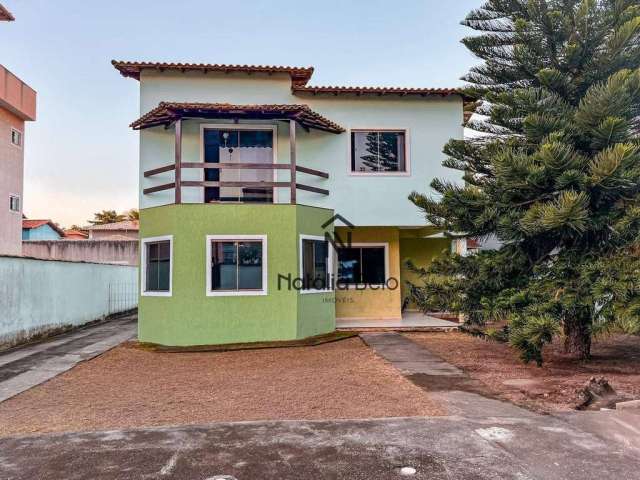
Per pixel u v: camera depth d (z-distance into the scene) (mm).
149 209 12375
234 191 13102
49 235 34625
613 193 7941
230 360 9914
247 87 13430
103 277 18328
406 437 5172
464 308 9031
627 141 7934
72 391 7633
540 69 9391
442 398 6750
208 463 4566
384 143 13914
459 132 13953
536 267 8641
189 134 12914
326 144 13617
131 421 6031
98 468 4492
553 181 8031
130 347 11562
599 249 8352
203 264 11594
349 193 13641
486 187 9195
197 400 6984
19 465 4598
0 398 7227
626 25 8023
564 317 8320
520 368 8703
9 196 22922
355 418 5926
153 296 12070
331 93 13492
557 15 8789
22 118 23859
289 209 11992
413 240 16688
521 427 5453
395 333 12992
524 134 9203
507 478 4176
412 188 13797
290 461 4586
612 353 10172
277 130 13289
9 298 11703
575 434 5219
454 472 4297
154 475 4320
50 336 13727
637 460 4531
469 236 9508
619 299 7047
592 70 8953
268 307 11781
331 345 11461
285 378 8250
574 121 8500
